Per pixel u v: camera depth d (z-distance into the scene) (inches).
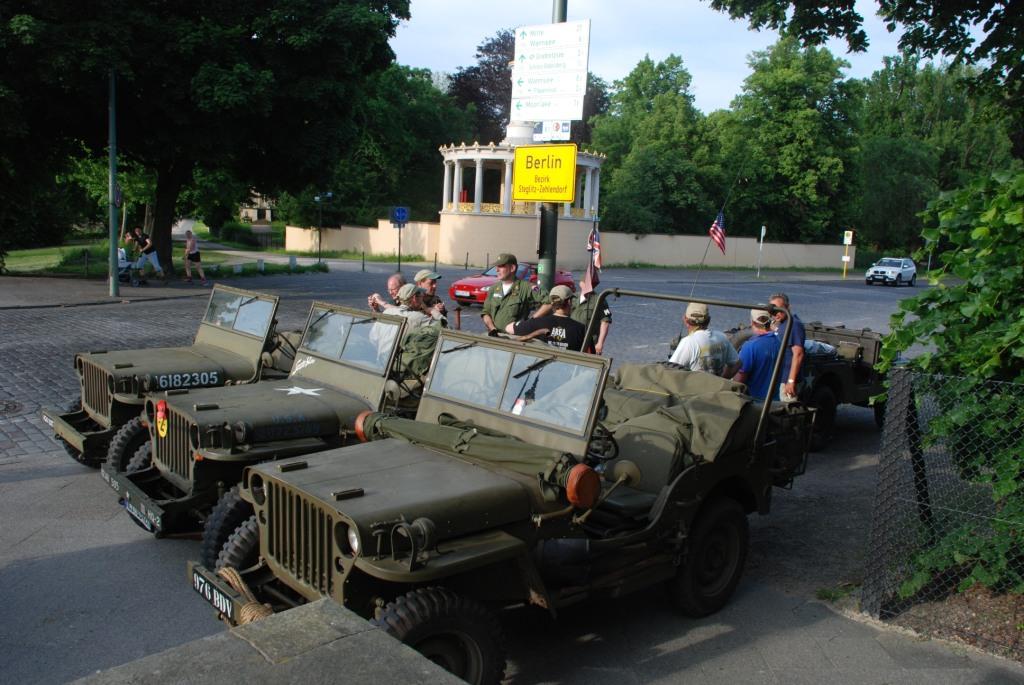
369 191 2070.6
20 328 595.2
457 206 1700.3
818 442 383.6
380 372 239.3
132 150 981.2
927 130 2484.0
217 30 839.1
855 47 408.5
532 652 190.4
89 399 294.8
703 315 285.7
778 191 2103.8
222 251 1863.9
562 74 350.3
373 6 970.7
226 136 890.7
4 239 1022.4
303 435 221.0
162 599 209.5
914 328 215.2
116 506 276.5
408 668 100.4
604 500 186.5
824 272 2080.5
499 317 374.0
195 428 208.7
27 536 249.4
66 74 770.2
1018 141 428.5
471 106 2406.5
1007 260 204.7
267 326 299.3
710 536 210.2
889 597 213.8
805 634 201.5
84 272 1056.2
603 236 1829.5
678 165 1969.7
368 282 1100.5
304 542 157.8
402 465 174.9
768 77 2003.0
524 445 174.9
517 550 154.3
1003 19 383.9
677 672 181.9
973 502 208.4
